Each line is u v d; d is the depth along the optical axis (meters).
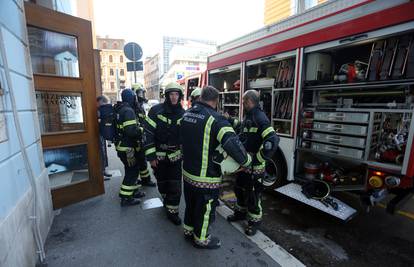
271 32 3.56
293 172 3.24
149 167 5.22
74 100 3.26
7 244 1.59
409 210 3.26
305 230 2.76
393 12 2.16
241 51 4.03
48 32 2.92
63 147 3.13
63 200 3.19
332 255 2.31
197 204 2.17
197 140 2.04
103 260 2.15
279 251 2.31
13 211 1.72
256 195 2.51
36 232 2.09
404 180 2.26
